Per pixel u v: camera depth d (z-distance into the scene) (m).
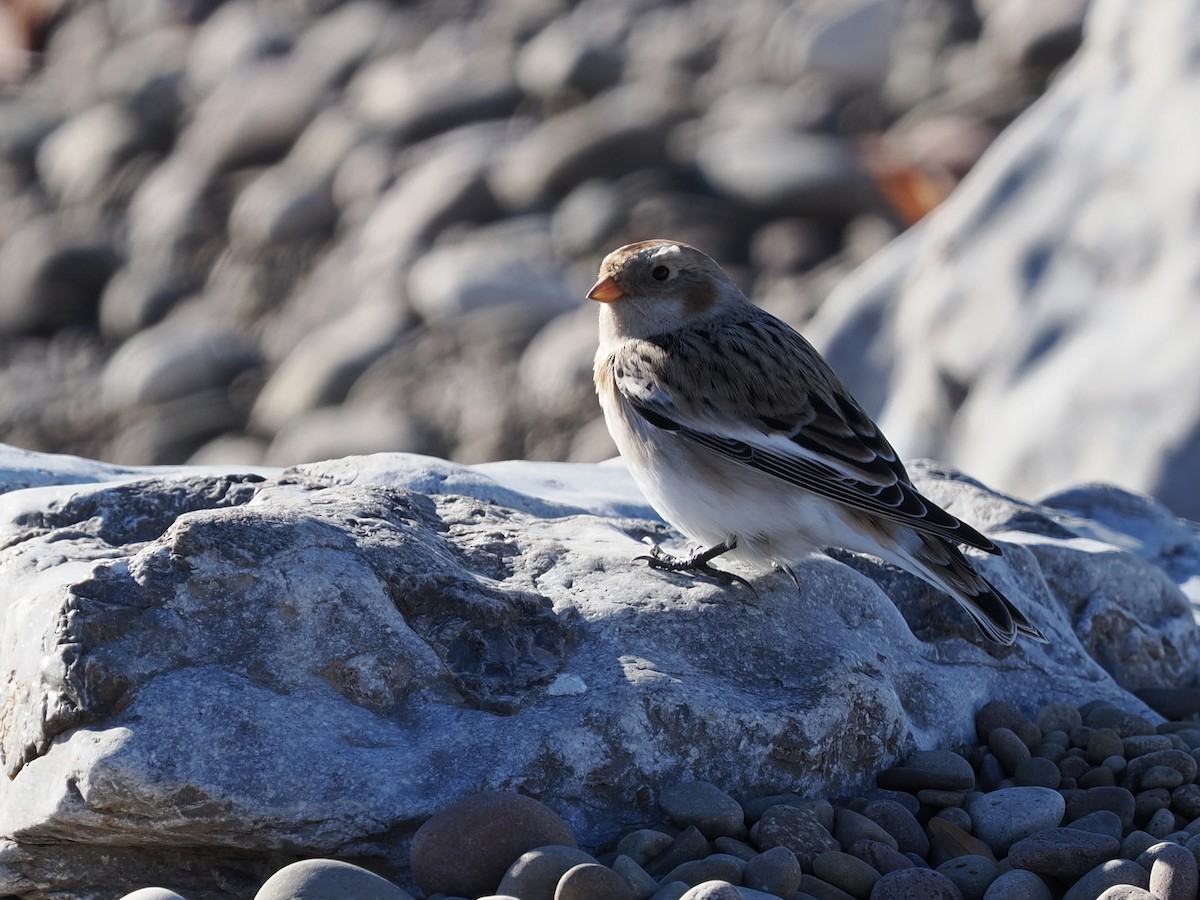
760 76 30.25
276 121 32.28
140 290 29.45
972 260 17.52
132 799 6.28
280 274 28.94
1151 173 16.88
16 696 6.78
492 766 6.71
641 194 26.84
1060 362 16.42
